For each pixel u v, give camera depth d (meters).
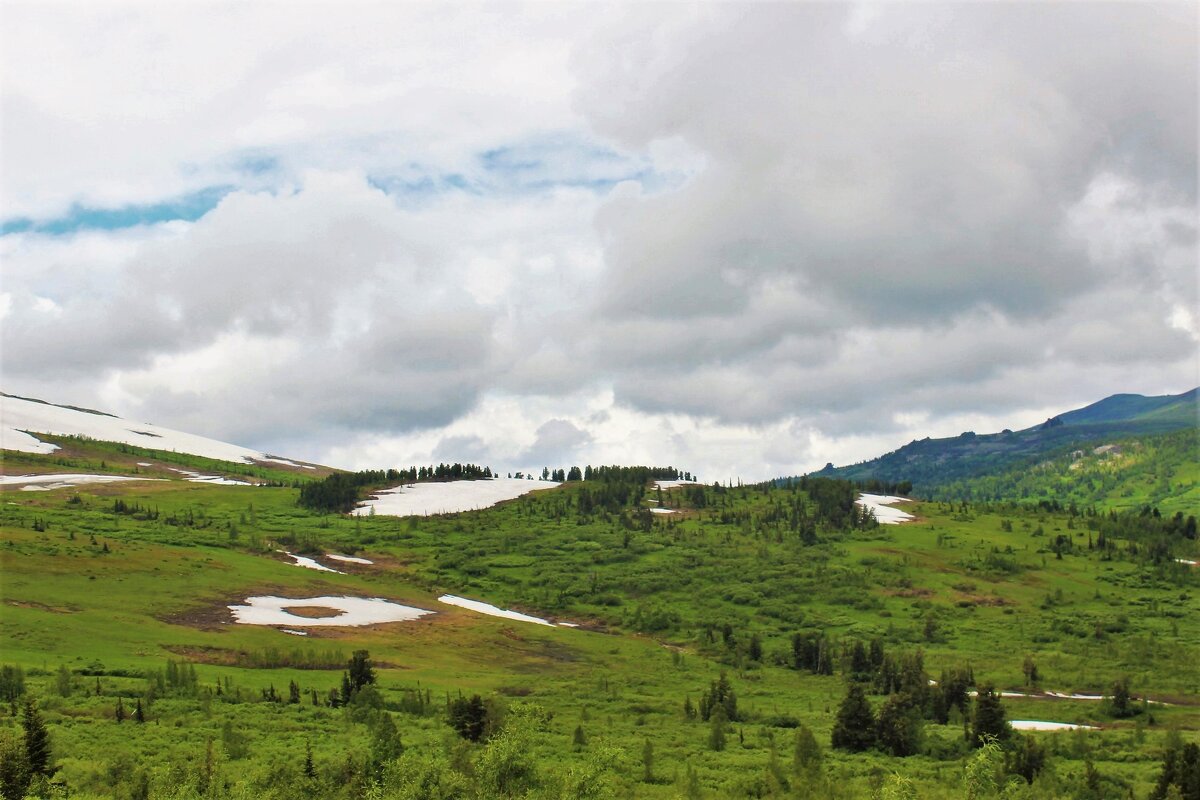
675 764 97.38
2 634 148.62
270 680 139.00
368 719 108.38
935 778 95.88
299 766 78.88
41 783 67.38
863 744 112.94
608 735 113.88
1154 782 90.69
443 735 102.00
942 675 145.38
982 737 71.31
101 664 134.50
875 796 67.81
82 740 91.44
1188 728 128.38
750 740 114.44
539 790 57.56
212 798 66.81
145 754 87.31
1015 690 159.12
